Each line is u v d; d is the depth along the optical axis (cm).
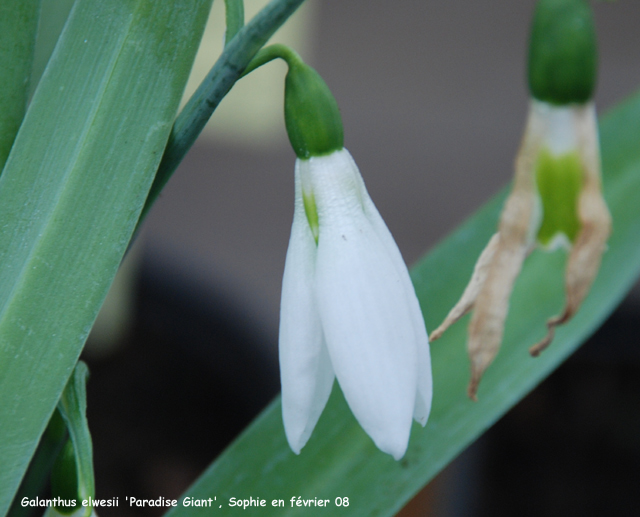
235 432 76
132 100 27
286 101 27
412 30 102
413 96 94
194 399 78
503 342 32
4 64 27
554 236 26
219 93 27
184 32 27
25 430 27
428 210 83
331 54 98
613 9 98
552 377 86
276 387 75
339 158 27
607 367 85
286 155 91
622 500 78
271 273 80
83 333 27
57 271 27
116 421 76
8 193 27
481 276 26
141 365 79
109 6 27
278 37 61
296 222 27
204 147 91
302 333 27
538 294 32
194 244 81
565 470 81
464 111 94
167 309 79
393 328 26
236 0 27
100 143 27
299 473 30
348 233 26
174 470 73
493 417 31
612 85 91
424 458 31
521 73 98
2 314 27
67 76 27
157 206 85
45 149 27
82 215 27
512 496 78
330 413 31
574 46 25
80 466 27
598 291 32
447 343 32
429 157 88
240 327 77
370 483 30
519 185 26
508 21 104
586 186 25
